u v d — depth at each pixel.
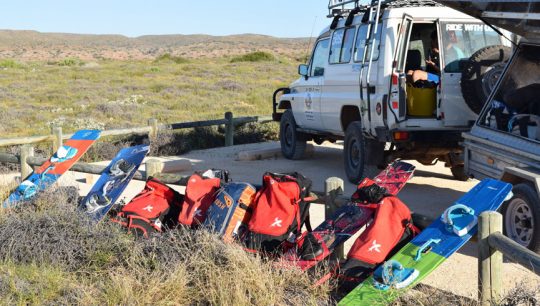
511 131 6.48
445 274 5.42
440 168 10.63
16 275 5.04
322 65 10.55
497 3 6.52
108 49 160.50
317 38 10.92
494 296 4.34
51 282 4.95
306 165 11.24
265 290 4.61
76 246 5.43
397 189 5.42
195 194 5.85
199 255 5.07
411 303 4.42
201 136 14.12
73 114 20.17
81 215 5.87
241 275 4.69
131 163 6.72
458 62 8.38
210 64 53.28
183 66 49.22
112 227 5.70
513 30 6.68
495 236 4.24
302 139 11.73
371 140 8.88
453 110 8.34
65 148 7.97
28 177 7.89
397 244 4.81
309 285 4.76
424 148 8.53
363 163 8.98
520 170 5.75
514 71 6.73
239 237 5.41
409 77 8.60
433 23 8.54
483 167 6.91
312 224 7.01
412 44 9.52
